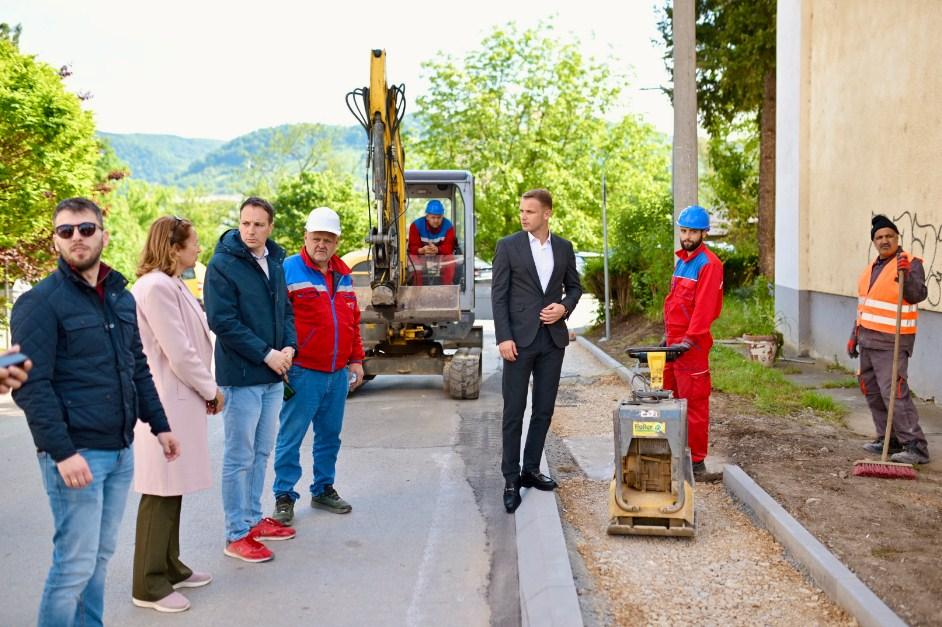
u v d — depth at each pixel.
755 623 4.08
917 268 6.46
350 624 4.39
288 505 5.98
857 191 11.25
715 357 11.78
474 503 6.46
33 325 3.45
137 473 4.56
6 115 17.52
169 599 4.57
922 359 9.45
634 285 17.59
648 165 36.09
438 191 13.22
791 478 6.17
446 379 11.09
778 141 14.54
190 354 4.53
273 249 5.43
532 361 6.15
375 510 6.30
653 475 5.42
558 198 33.12
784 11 14.10
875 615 3.83
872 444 6.97
